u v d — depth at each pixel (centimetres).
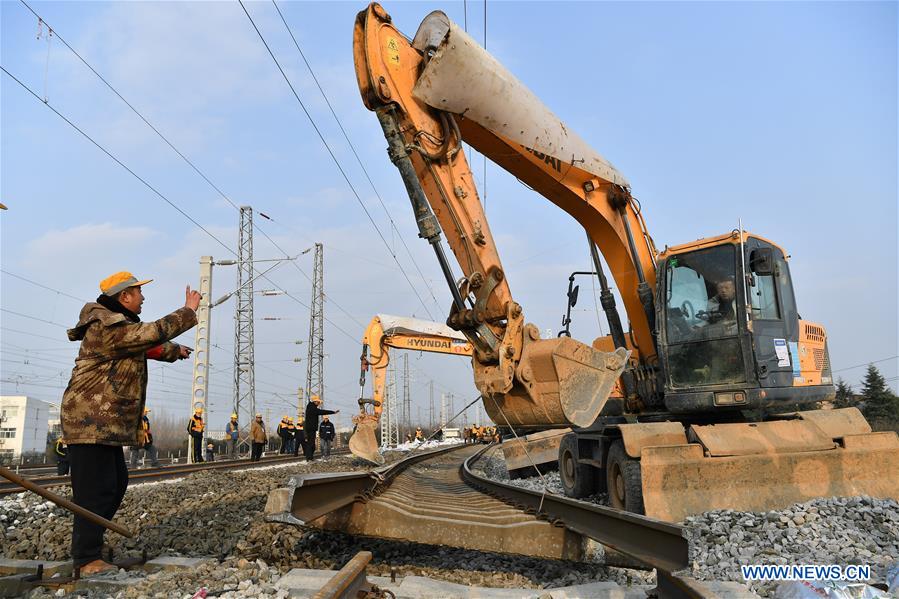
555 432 1562
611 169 923
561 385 677
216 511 813
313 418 2416
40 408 8006
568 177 900
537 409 693
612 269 997
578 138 852
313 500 496
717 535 643
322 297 4991
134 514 813
